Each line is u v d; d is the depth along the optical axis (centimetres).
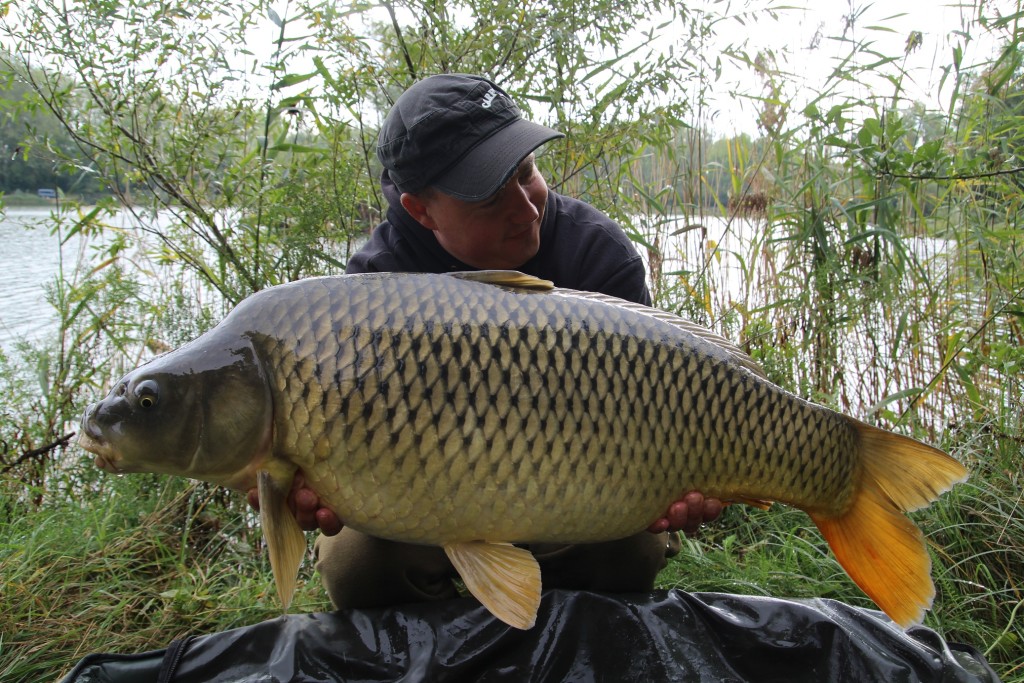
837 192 403
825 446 176
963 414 314
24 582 238
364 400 154
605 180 365
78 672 172
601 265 212
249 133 354
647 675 182
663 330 167
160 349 354
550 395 159
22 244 621
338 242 337
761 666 185
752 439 171
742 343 369
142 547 269
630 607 191
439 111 181
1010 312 303
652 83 334
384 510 160
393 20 320
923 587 173
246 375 155
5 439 319
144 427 156
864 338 371
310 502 163
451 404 155
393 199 214
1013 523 250
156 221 338
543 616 187
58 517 276
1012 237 313
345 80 323
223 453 157
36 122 352
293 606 239
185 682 175
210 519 293
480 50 321
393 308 157
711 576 256
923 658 176
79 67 297
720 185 447
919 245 382
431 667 176
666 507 173
